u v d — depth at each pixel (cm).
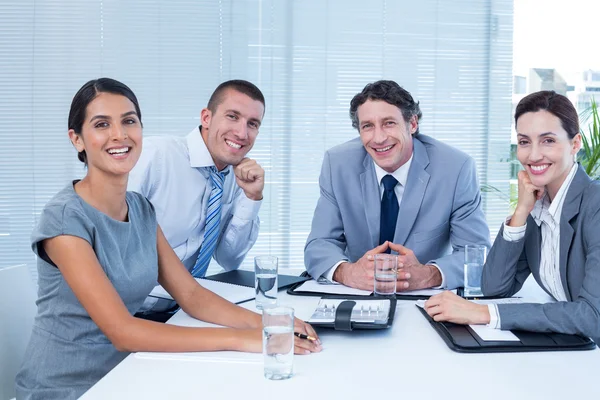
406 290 195
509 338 140
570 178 173
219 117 227
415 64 375
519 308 147
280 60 370
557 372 122
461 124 379
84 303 143
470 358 131
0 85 362
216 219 234
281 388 114
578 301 148
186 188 232
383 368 125
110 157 157
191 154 232
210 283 202
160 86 367
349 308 149
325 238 231
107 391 112
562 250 171
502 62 378
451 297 155
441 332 146
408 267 198
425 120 378
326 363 128
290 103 372
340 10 370
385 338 146
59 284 154
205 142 234
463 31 375
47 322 156
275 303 173
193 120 369
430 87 376
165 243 177
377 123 215
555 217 176
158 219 231
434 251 229
